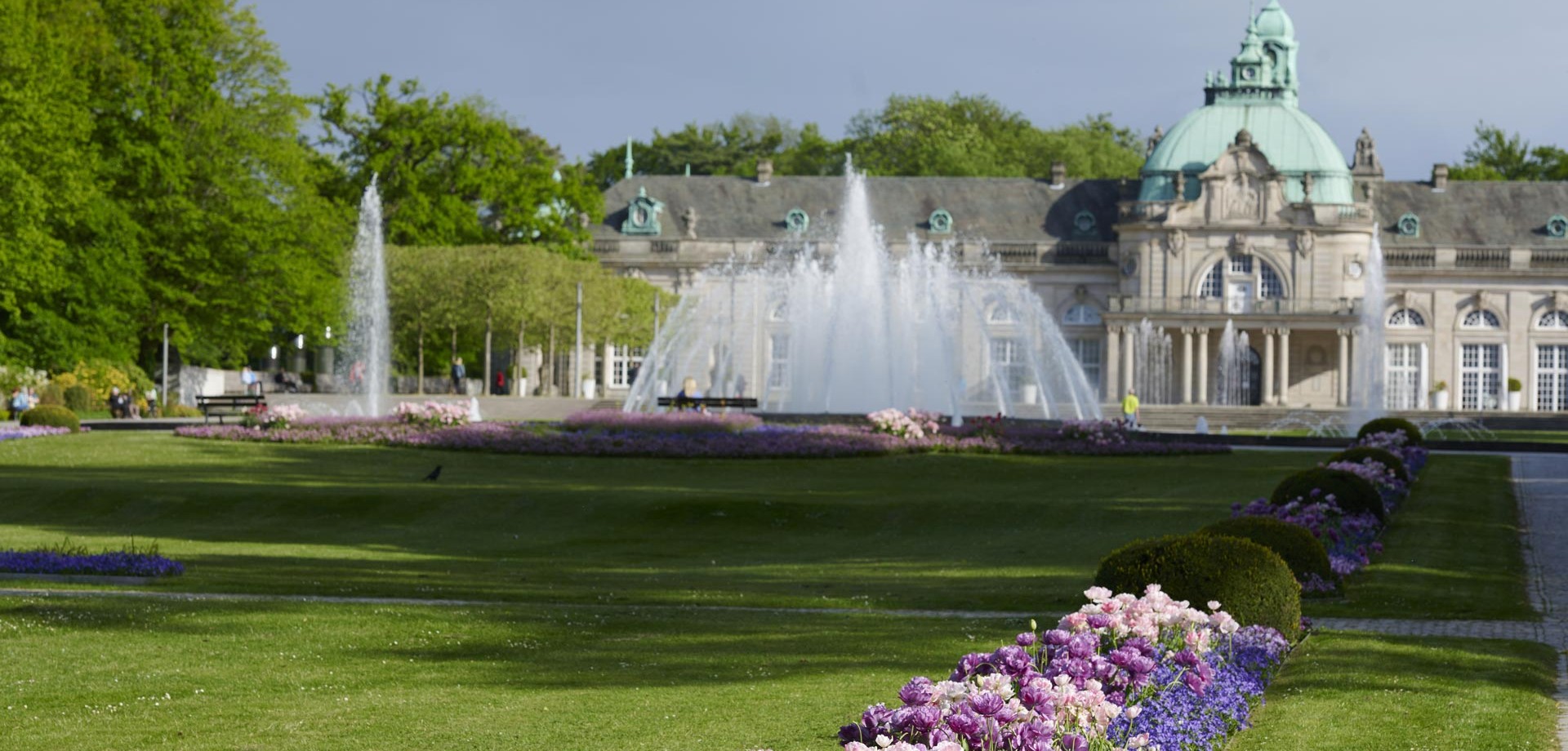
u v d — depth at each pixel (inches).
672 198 5364.2
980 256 5167.3
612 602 1047.0
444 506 1592.0
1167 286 5017.2
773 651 858.8
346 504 1590.8
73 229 3179.1
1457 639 903.1
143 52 3334.2
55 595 996.6
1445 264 5036.9
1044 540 1451.8
